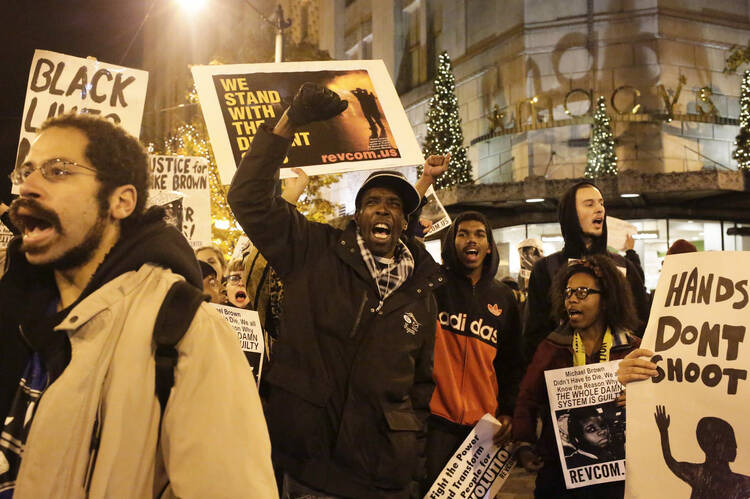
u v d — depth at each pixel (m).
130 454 1.44
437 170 3.90
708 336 3.13
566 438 3.56
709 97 25.20
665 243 22.61
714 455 2.99
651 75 25.55
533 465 4.02
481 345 4.23
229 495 1.44
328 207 16.44
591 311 3.73
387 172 3.29
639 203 22.52
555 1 26.69
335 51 37.47
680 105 25.61
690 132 25.38
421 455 3.21
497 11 28.31
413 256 3.42
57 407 1.42
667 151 24.81
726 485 2.94
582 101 25.73
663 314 3.30
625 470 3.18
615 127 25.02
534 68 26.70
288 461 2.92
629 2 25.95
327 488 2.85
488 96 28.42
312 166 3.70
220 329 1.59
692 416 3.07
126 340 1.49
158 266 1.60
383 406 2.93
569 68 26.28
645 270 22.84
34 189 1.54
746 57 24.22
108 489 1.42
